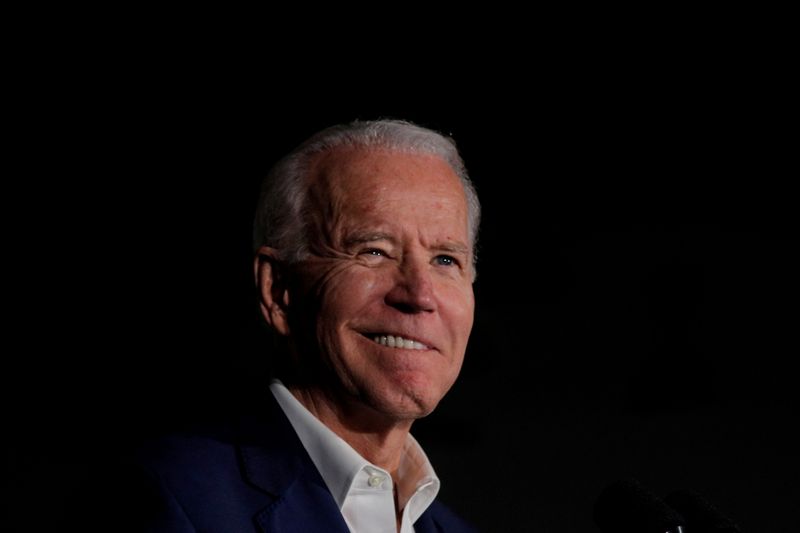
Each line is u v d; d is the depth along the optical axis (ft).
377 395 25.22
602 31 61.77
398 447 27.14
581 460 56.13
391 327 25.32
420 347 25.61
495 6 60.95
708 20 62.13
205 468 24.64
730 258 60.08
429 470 27.86
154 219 56.44
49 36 56.13
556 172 60.64
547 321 58.29
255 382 55.11
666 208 60.70
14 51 55.67
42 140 55.77
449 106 60.49
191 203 57.00
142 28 57.21
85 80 56.49
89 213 55.62
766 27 62.08
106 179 56.18
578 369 57.62
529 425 56.34
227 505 23.99
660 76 61.82
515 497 55.06
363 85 59.52
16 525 50.14
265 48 58.65
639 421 57.06
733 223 60.64
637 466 56.34
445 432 55.42
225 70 58.23
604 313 58.80
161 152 57.11
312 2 59.36
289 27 58.95
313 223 26.53
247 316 56.18
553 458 55.98
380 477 26.09
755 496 56.24
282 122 58.59
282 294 27.25
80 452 51.96
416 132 27.61
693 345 58.44
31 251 54.34
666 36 61.93
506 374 57.06
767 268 59.98
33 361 52.80
